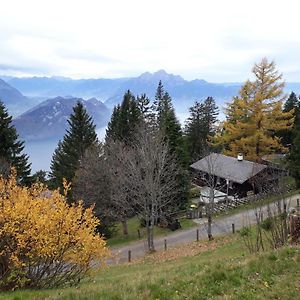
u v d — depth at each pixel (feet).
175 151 142.92
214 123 248.73
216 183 146.72
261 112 147.84
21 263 47.16
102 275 69.21
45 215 50.37
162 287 38.65
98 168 131.03
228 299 35.14
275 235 61.77
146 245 112.16
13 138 161.27
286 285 37.22
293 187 142.51
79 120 194.80
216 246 90.68
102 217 128.98
